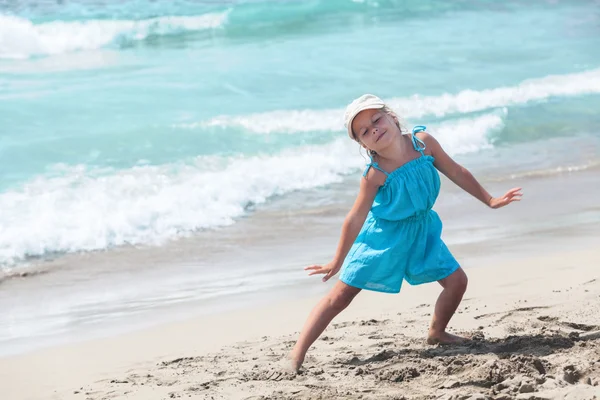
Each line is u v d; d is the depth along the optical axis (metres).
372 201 5.96
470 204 12.18
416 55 22.20
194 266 10.05
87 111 16.72
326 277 6.02
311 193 13.24
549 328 6.33
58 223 11.45
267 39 23.58
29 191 12.48
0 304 8.88
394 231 5.96
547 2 29.58
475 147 15.92
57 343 7.48
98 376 6.33
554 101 18.59
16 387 6.20
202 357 6.50
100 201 12.24
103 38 23.09
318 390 5.37
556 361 5.49
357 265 5.99
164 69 20.38
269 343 6.79
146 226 11.59
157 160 14.15
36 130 15.41
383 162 5.92
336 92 18.61
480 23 26.31
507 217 11.43
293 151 14.91
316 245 10.75
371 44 23.20
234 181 13.24
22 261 10.41
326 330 6.83
